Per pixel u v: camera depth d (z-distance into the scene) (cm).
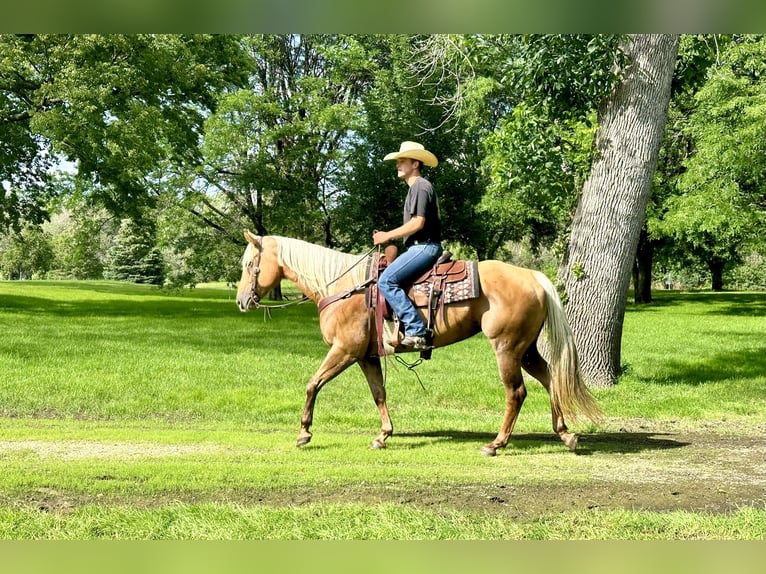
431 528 486
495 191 3000
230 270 3466
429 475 627
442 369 1341
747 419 953
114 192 2602
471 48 1326
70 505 539
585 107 1216
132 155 2344
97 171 2453
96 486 584
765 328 2222
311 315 2608
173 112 2667
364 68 3519
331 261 745
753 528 492
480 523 498
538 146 1446
